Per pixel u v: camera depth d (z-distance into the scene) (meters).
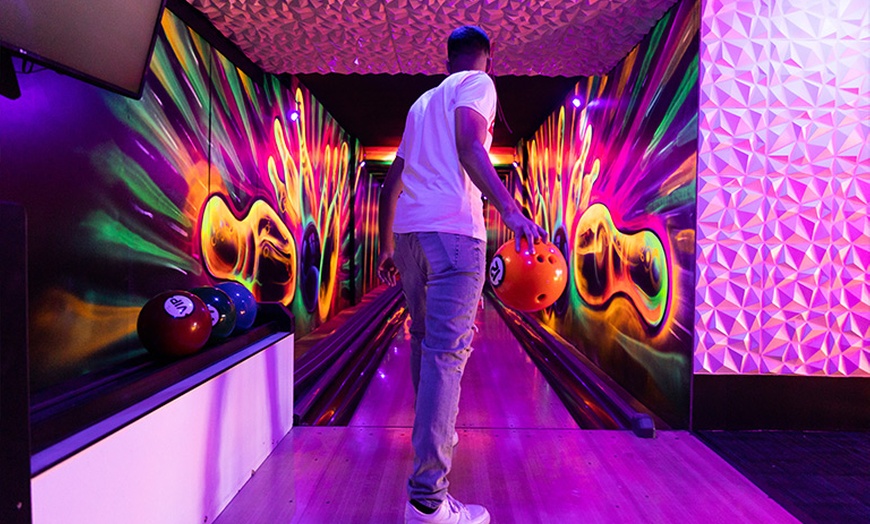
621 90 3.63
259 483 1.89
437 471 1.41
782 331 2.53
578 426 2.69
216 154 3.25
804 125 2.47
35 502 0.90
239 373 1.82
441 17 3.05
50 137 1.83
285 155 4.67
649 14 2.90
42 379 1.79
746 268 2.51
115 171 2.21
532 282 1.50
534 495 1.84
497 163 8.66
